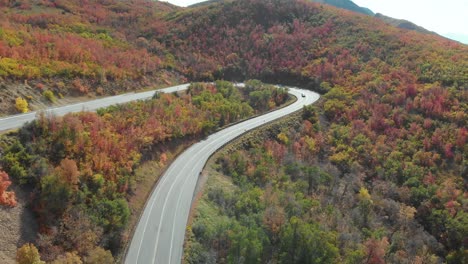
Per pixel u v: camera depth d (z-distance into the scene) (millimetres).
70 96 71688
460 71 100375
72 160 44375
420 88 97625
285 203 56812
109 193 47406
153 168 60250
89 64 82688
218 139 76625
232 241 43875
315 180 69438
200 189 58250
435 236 65125
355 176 75750
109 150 52812
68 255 35969
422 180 73438
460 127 82312
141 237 45500
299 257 46594
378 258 52500
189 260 42812
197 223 48625
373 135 85438
